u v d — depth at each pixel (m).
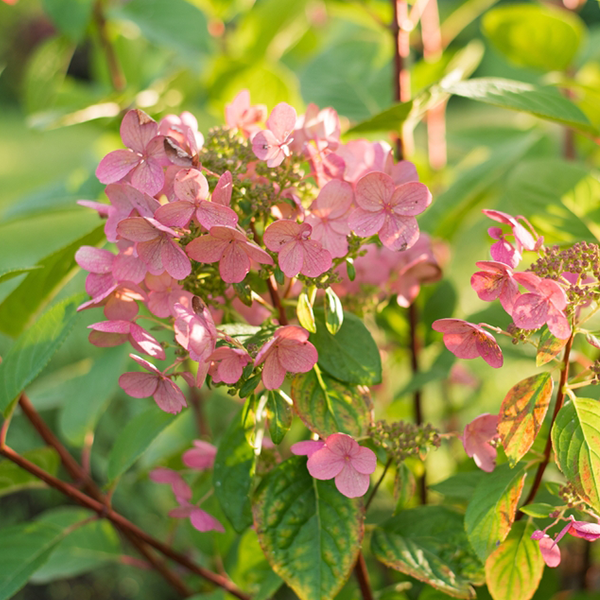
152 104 1.56
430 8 1.61
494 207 1.54
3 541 1.20
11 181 6.02
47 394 1.50
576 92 1.45
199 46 1.56
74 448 2.20
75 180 1.43
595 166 1.78
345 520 1.11
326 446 1.10
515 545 1.12
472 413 1.72
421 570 1.13
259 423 1.13
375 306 1.20
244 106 1.15
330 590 1.10
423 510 1.16
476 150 1.85
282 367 1.08
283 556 1.11
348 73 1.59
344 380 1.12
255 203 1.10
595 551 1.54
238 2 1.94
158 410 1.20
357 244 1.10
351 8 1.52
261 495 1.12
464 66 1.60
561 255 1.08
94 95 1.91
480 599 1.19
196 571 1.23
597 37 1.85
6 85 10.95
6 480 1.21
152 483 2.12
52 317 1.15
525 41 1.41
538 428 1.08
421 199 1.09
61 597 2.33
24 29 8.61
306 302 1.10
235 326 1.11
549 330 1.07
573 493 1.09
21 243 2.83
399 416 1.42
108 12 1.60
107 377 1.30
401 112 1.21
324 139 1.12
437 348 1.40
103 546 1.33
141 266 1.10
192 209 1.07
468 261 1.75
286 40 2.01
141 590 2.21
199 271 1.11
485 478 1.12
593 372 1.09
